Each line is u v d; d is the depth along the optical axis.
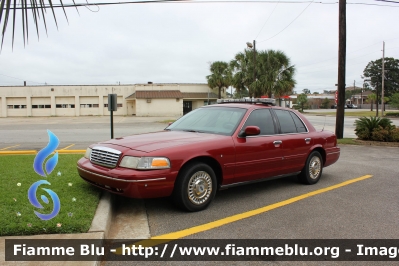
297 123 6.43
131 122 31.03
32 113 46.91
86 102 47.53
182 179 4.52
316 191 6.05
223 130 5.34
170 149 4.46
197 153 4.62
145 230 4.11
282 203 5.27
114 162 4.47
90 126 24.78
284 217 4.62
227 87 47.59
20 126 25.00
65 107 47.25
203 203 4.79
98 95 47.56
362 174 7.64
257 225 4.30
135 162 4.29
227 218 4.54
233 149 5.04
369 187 6.40
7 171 6.34
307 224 4.36
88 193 5.00
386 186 6.49
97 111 47.75
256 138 5.42
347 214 4.78
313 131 6.65
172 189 4.45
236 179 5.16
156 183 4.28
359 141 13.60
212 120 5.70
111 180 4.34
